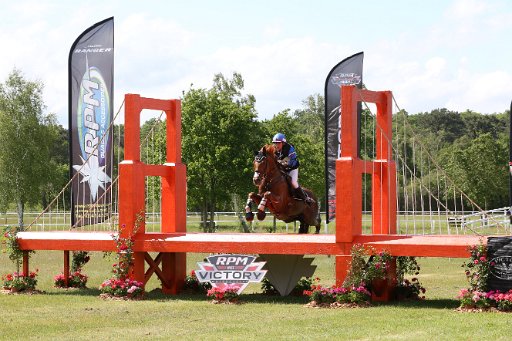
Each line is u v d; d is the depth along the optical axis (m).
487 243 13.47
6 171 50.44
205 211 40.25
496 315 12.71
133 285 16.05
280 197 15.62
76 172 18.83
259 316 13.09
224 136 39.56
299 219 16.70
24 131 51.06
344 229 14.65
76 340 10.87
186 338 10.90
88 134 19.88
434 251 14.00
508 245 13.28
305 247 14.95
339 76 21.91
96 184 19.77
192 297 16.30
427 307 14.11
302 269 16.05
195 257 27.25
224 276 15.35
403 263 15.71
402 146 47.38
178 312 13.73
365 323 12.06
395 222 16.33
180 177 17.75
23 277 17.38
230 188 39.88
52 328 11.98
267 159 15.45
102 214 19.56
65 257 18.36
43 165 51.56
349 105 14.91
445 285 18.53
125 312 13.77
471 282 13.67
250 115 40.16
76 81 19.94
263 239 15.27
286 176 15.87
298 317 12.88
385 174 16.17
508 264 13.27
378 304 14.70
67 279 18.34
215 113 39.91
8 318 13.09
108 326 12.15
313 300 14.43
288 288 16.11
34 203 51.75
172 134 17.81
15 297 16.23
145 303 15.15
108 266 24.00
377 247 14.41
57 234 17.08
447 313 13.13
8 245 17.28
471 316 12.66
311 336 10.89
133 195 16.36
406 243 14.22
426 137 78.25
